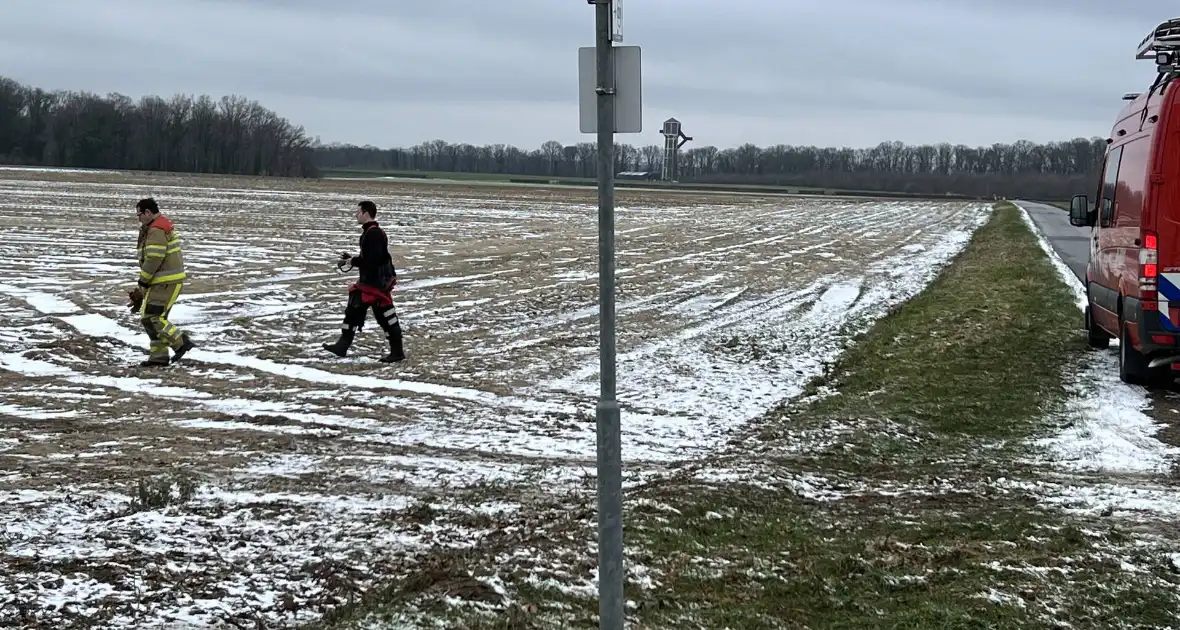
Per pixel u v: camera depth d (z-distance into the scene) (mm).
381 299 12289
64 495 6930
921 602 5336
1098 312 12703
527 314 16703
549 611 5184
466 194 69625
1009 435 9078
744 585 5582
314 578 5543
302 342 13625
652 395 10734
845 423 9406
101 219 35344
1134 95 12266
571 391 10867
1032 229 41969
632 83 4266
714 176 161500
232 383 10961
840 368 12375
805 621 5129
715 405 10312
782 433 9156
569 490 7273
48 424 9039
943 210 68625
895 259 28188
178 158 126625
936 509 7012
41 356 12094
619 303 18250
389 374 11633
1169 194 10133
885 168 159125
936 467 8117
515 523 6520
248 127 131625
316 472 7664
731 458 8328
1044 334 14352
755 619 5129
